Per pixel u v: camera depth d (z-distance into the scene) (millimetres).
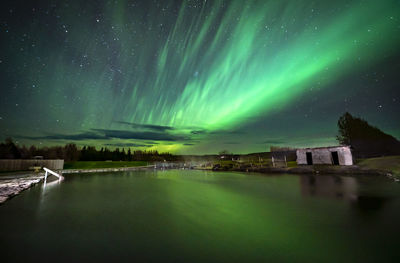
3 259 4426
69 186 18391
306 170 26594
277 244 5082
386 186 13539
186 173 37094
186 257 4434
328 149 28953
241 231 6129
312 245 4980
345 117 44125
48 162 39031
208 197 12242
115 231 6277
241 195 12586
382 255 4375
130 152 100562
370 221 6660
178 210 9039
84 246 5133
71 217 8008
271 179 21469
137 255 4566
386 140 37625
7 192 14031
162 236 5805
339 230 5969
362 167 23453
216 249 4848
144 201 11234
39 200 11672
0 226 6883
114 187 17656
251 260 4258
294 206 9227
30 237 5805
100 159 82312
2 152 44969
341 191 12398
